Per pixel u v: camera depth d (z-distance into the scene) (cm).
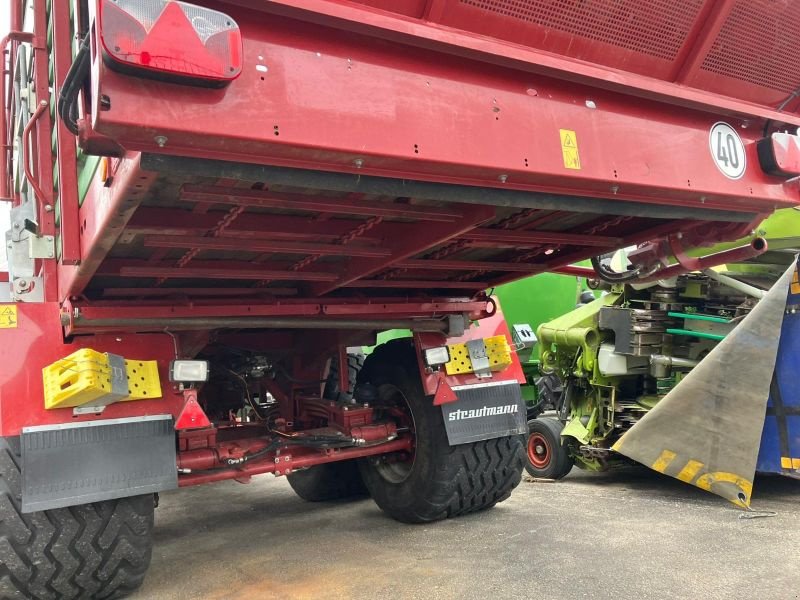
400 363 385
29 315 262
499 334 390
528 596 254
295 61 164
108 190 191
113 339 275
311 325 322
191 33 144
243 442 331
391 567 296
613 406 502
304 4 160
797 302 360
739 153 248
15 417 245
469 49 186
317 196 217
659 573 275
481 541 331
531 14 206
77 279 251
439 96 184
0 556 238
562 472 518
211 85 149
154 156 154
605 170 211
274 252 265
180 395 280
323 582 281
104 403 259
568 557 300
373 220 257
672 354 501
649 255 326
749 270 465
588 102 215
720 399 356
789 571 274
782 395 365
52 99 280
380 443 364
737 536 329
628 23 223
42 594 248
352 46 174
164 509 450
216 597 270
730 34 241
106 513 257
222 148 155
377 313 342
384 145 171
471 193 199
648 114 228
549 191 209
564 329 536
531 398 744
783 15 246
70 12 243
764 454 373
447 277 370
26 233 319
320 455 343
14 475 243
